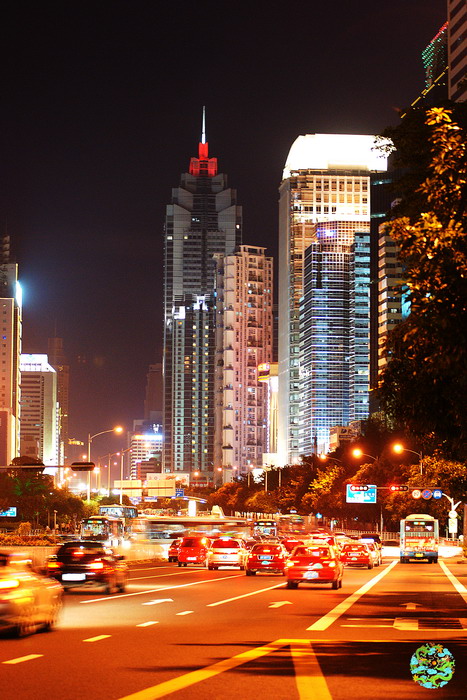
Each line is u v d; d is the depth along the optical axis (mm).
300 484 195250
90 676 17297
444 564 84250
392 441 142625
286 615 31094
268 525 131625
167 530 155625
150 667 18484
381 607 34906
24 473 187250
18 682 16562
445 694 15133
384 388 26172
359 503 140500
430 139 26422
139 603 36031
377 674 17422
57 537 96000
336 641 23188
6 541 91375
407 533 84750
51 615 25812
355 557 71500
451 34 174625
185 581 52781
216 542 68938
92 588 44719
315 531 134375
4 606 23109
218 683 16391
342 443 189625
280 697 14898
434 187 25625
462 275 23484
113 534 121688
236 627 26844
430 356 24016
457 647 21797
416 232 24969
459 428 25953
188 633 25094
